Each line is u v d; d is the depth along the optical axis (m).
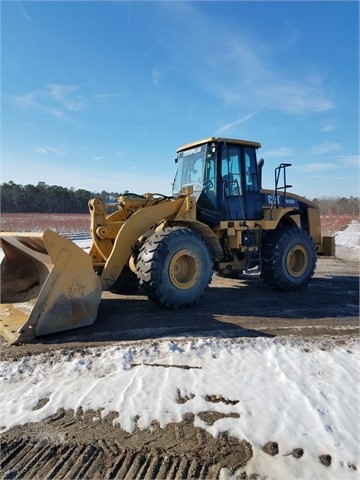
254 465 2.13
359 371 3.28
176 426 2.48
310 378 3.12
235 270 6.50
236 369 3.29
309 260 6.90
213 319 4.83
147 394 2.84
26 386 2.97
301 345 3.96
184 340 4.01
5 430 2.44
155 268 4.81
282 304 5.76
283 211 6.78
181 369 3.29
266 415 2.57
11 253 4.99
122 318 4.79
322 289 7.07
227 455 2.21
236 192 6.38
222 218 6.20
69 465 2.14
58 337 4.04
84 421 2.53
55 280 4.02
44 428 2.46
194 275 5.23
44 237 3.91
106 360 3.44
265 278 6.69
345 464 2.12
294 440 2.31
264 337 4.17
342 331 4.49
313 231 7.93
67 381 3.05
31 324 3.89
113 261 4.88
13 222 30.88
